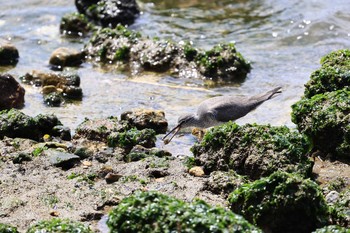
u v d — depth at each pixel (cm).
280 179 1016
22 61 1906
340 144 1267
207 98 1681
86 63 1905
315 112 1309
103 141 1372
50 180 1179
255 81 1769
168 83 1772
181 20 2145
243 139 1210
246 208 1027
